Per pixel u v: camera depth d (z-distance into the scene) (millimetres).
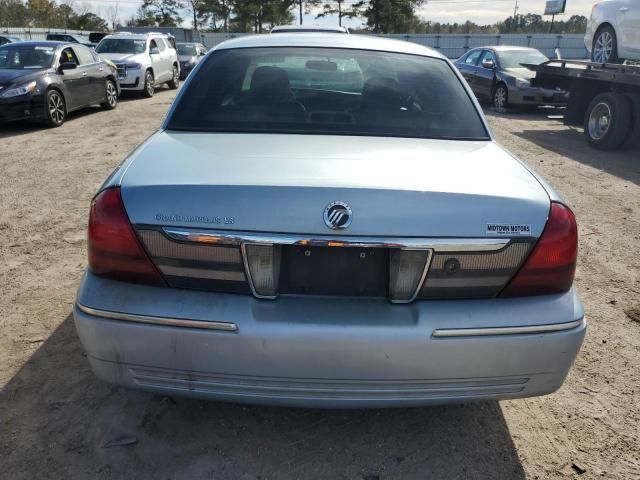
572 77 9594
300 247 1877
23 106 9305
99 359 1971
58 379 2680
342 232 1845
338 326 1853
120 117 11430
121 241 1917
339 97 2740
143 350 1904
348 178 1930
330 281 1924
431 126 2623
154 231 1891
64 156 7652
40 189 6027
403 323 1871
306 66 2910
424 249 1866
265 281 1894
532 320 1928
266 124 2555
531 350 1934
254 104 2670
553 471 2229
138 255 1911
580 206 5867
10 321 3209
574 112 9719
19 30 37594
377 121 2609
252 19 60312
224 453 2250
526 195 1981
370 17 60750
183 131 2529
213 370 1899
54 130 9766
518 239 1920
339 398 1938
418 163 2145
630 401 2686
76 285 3701
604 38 9375
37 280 3766
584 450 2352
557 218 1983
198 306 1874
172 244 1884
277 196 1854
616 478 2205
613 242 4852
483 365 1924
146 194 1909
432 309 1900
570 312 1978
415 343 1861
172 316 1862
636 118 8328
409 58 3064
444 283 1910
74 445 2264
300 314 1876
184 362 1899
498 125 11297
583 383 2820
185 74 22609
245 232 1850
